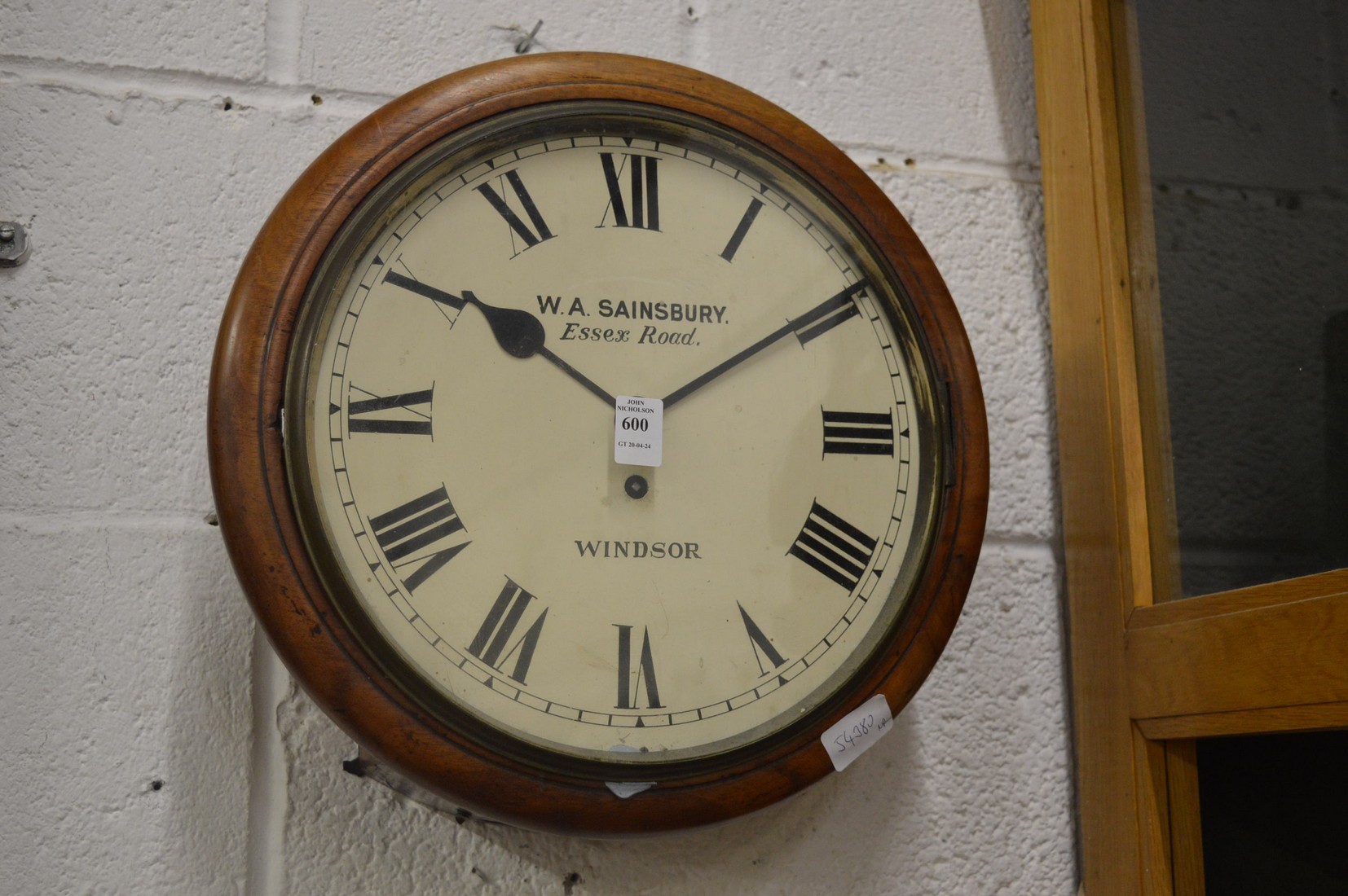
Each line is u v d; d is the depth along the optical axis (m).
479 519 0.73
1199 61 0.88
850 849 0.86
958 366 0.82
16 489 0.81
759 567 0.76
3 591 0.80
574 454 0.75
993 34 1.06
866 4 1.04
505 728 0.69
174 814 0.78
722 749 0.72
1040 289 1.02
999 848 0.89
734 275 0.81
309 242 0.74
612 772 0.70
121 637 0.80
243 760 0.80
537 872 0.81
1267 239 0.80
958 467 0.80
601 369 0.77
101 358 0.84
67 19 0.89
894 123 1.02
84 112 0.88
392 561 0.71
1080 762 0.91
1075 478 0.94
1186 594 0.83
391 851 0.80
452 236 0.77
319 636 0.68
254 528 0.69
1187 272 0.87
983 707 0.92
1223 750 0.79
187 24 0.90
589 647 0.72
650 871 0.83
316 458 0.71
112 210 0.87
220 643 0.81
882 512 0.78
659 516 0.75
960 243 1.01
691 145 0.82
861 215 0.84
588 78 0.81
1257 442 0.78
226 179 0.89
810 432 0.79
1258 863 0.76
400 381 0.73
